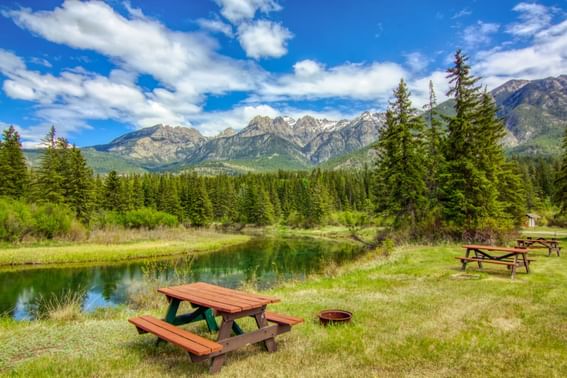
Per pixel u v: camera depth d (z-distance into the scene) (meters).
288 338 6.33
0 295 19.08
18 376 4.75
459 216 25.23
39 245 36.50
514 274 11.96
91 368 5.02
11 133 51.28
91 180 55.06
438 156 28.08
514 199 30.94
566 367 5.02
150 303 12.66
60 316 9.20
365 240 48.16
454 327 6.86
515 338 6.21
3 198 41.78
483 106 27.42
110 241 41.56
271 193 97.81
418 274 12.84
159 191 77.25
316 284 12.42
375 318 7.52
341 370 4.94
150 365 5.16
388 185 29.78
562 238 28.62
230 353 5.62
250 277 23.02
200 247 41.16
